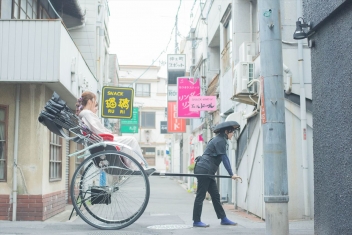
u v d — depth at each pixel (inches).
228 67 550.3
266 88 186.2
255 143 398.9
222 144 277.7
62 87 387.5
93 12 658.2
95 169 242.4
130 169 239.0
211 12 685.9
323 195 189.2
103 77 737.0
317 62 197.8
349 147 166.1
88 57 652.7
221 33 596.7
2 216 366.6
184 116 719.1
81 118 249.4
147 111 1879.9
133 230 252.5
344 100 171.0
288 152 348.2
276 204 180.4
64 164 478.9
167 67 829.8
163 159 1859.0
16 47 360.5
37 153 374.6
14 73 358.6
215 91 661.9
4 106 375.2
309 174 343.6
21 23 362.0
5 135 373.1
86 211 250.1
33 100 376.8
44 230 254.2
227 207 508.1
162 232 246.5
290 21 359.9
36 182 372.8
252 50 415.8
